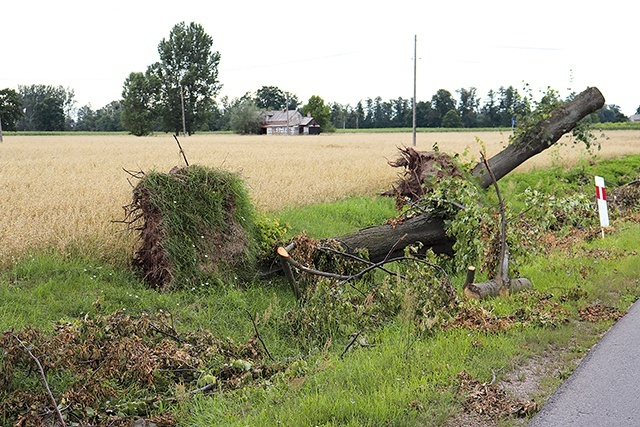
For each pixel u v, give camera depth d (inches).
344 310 290.4
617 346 253.0
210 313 315.6
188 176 361.7
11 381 214.7
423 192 486.0
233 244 362.0
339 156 1360.7
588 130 527.2
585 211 390.0
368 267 361.4
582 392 207.8
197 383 231.1
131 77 4030.5
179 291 338.6
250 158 1283.2
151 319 277.4
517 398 204.1
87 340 238.7
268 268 376.5
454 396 201.9
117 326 253.4
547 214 383.2
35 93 5585.6
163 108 3954.2
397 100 6053.2
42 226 418.6
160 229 346.0
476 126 5349.4
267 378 240.7
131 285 346.0
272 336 292.7
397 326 286.4
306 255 360.5
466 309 289.9
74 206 500.4
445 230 397.1
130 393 225.1
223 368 243.1
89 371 223.1
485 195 474.3
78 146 2070.6
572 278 370.3
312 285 345.7
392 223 399.2
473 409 194.1
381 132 4564.5
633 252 440.1
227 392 222.8
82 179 740.0
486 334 266.5
